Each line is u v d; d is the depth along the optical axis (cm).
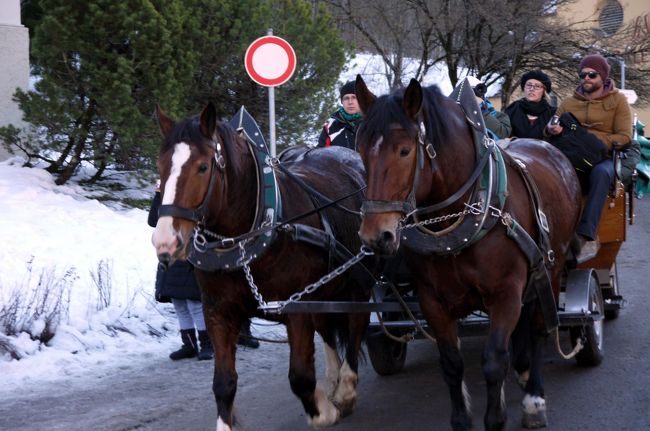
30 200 1014
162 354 723
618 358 670
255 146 472
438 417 546
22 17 1502
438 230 448
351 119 750
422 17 2186
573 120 627
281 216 464
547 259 489
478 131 457
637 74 2536
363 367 684
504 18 2156
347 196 507
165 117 442
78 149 1126
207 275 456
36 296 736
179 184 405
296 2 1342
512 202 468
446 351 466
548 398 574
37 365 657
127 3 1063
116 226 994
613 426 513
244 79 1276
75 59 1083
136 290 830
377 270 566
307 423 541
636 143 696
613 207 660
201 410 570
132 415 554
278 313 462
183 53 1159
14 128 1108
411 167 401
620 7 3503
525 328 521
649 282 1009
